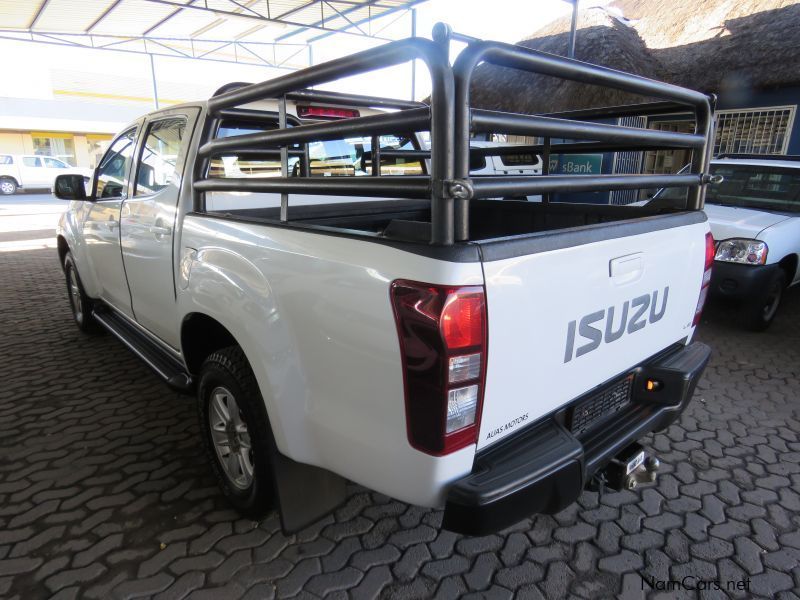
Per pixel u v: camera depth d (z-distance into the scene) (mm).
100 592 2100
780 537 2436
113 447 3148
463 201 1474
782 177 5738
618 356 2092
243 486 2426
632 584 2162
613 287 1951
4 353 4613
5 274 7820
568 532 2457
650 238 2102
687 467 2979
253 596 2082
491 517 1550
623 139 1941
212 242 2297
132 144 3359
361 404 1683
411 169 3955
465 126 1409
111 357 4520
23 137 28516
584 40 11828
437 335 1442
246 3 14812
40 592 2104
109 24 16016
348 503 2652
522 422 1741
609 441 2018
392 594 2098
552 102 11031
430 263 1456
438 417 1502
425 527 2484
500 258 1529
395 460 1634
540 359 1724
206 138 2615
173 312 2861
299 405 1889
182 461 3006
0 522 2506
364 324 1607
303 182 1798
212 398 2498
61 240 4824
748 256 4809
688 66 11250
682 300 2400
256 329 1990
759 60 10227
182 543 2369
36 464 2975
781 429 3387
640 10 14500
